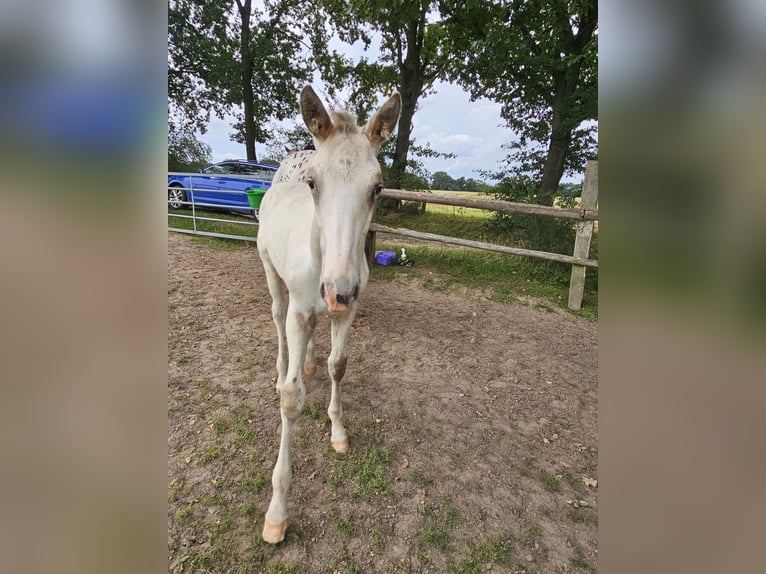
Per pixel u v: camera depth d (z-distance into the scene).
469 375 3.41
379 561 1.69
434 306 5.03
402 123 11.68
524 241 6.96
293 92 16.11
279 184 3.12
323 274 1.52
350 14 10.70
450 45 11.20
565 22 8.35
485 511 2.00
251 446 2.30
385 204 11.01
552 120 9.08
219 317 4.10
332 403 2.34
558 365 3.71
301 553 1.69
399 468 2.23
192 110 16.20
